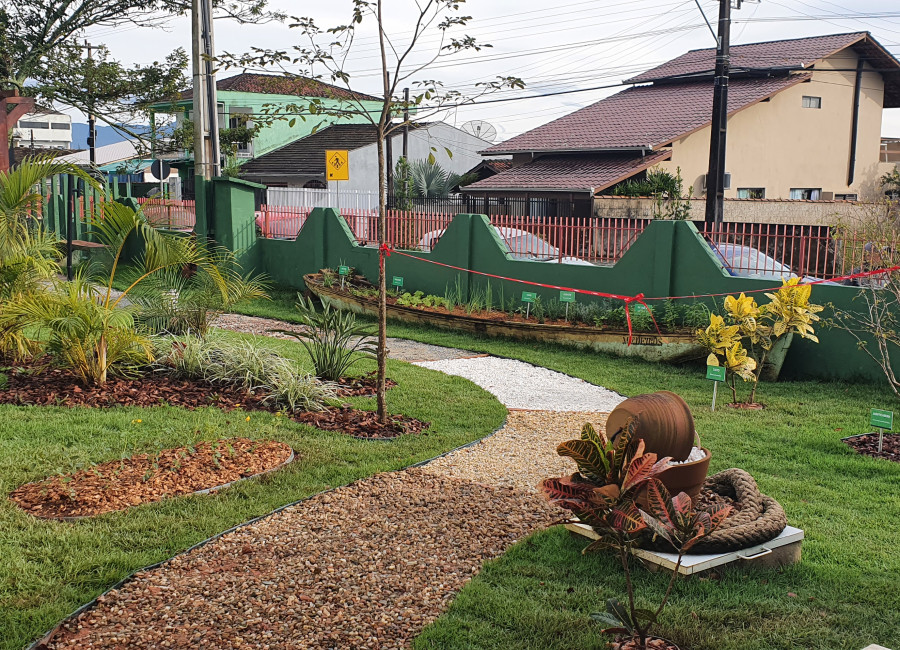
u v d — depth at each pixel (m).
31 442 7.25
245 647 4.24
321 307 17.17
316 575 5.05
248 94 40.00
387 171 35.75
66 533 5.45
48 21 28.39
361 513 6.05
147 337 10.07
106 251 20.97
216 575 5.02
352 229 18.39
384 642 4.32
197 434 7.62
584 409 9.73
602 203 26.03
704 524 4.11
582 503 4.27
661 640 4.27
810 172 33.25
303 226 18.88
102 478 6.43
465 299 15.99
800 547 5.40
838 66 33.34
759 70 30.75
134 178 49.97
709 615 4.55
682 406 5.61
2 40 27.02
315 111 8.21
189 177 40.97
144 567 5.08
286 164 38.75
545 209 27.78
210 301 12.27
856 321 11.37
